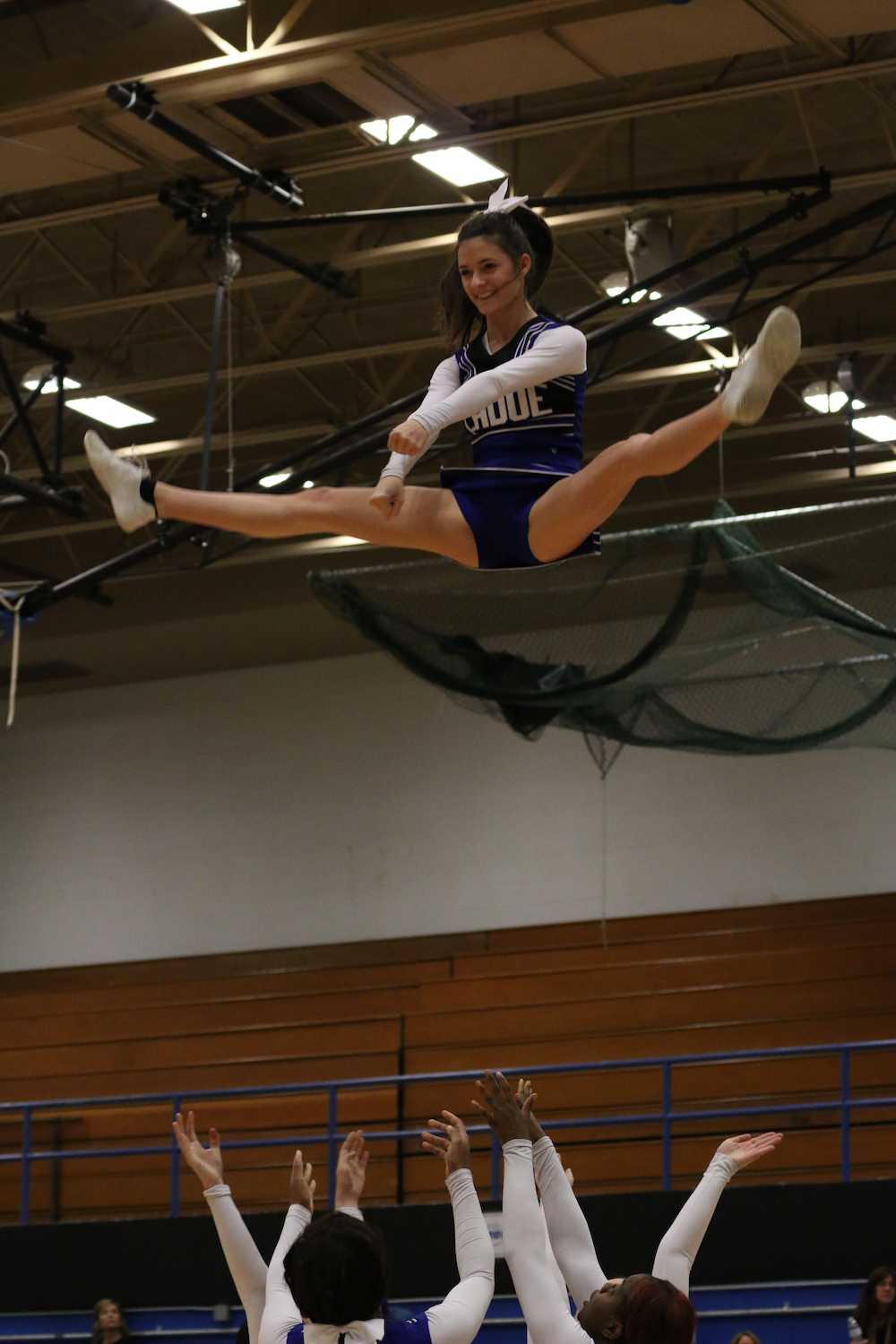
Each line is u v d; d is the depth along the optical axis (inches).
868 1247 514.9
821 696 459.5
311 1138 585.6
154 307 679.7
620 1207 537.0
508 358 181.8
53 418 746.2
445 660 461.4
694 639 446.0
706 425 163.8
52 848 927.0
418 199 620.4
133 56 508.1
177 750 918.4
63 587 625.6
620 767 833.5
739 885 795.4
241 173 527.2
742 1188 530.9
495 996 792.3
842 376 657.6
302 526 181.3
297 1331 157.1
